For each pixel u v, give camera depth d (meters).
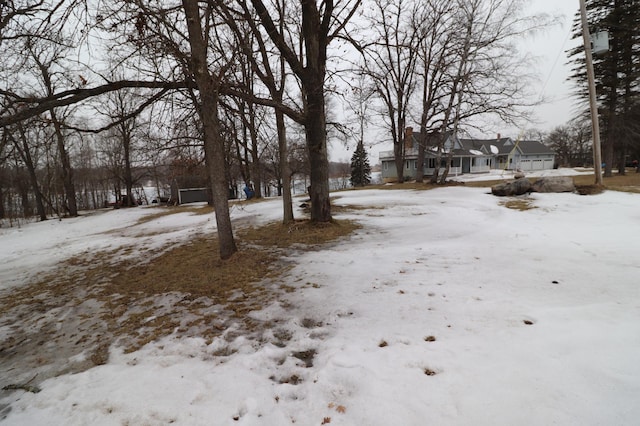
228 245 6.55
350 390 2.44
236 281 5.41
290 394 2.49
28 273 7.82
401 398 2.28
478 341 2.90
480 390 2.26
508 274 4.55
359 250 6.65
